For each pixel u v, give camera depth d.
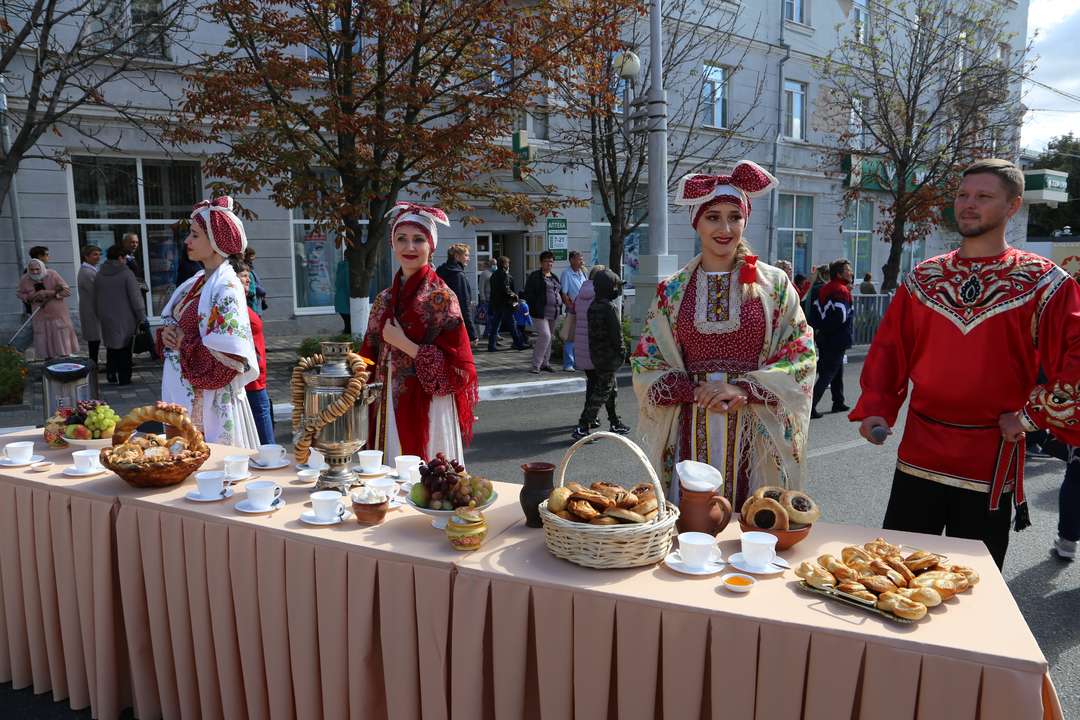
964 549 2.06
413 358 3.24
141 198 11.20
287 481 2.74
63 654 2.69
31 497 2.66
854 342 14.70
